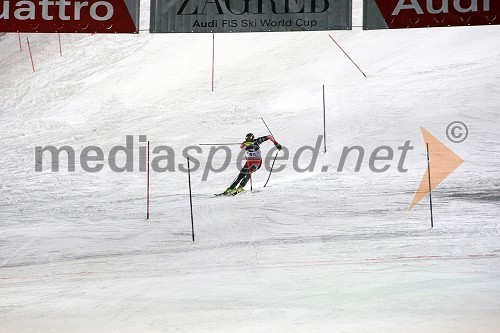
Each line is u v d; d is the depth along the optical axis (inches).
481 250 861.2
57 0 1222.9
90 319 580.1
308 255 869.8
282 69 2477.9
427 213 1122.0
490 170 1393.9
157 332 522.6
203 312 586.6
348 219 1106.1
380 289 656.4
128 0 1225.4
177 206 1306.6
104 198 1422.2
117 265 869.8
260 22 1192.8
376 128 1763.0
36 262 912.9
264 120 1985.7
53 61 2960.1
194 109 2198.6
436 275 719.7
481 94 1876.2
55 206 1360.7
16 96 2608.3
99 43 3070.9
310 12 1186.0
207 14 1201.4
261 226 1091.9
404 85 2073.1
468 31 2454.5
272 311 578.2
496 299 597.9
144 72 2667.3
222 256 894.4
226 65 2615.7
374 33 2625.5
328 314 558.6
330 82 2256.4
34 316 600.7
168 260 887.7
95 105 2394.2
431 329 496.7
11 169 1731.1
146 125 2086.6
